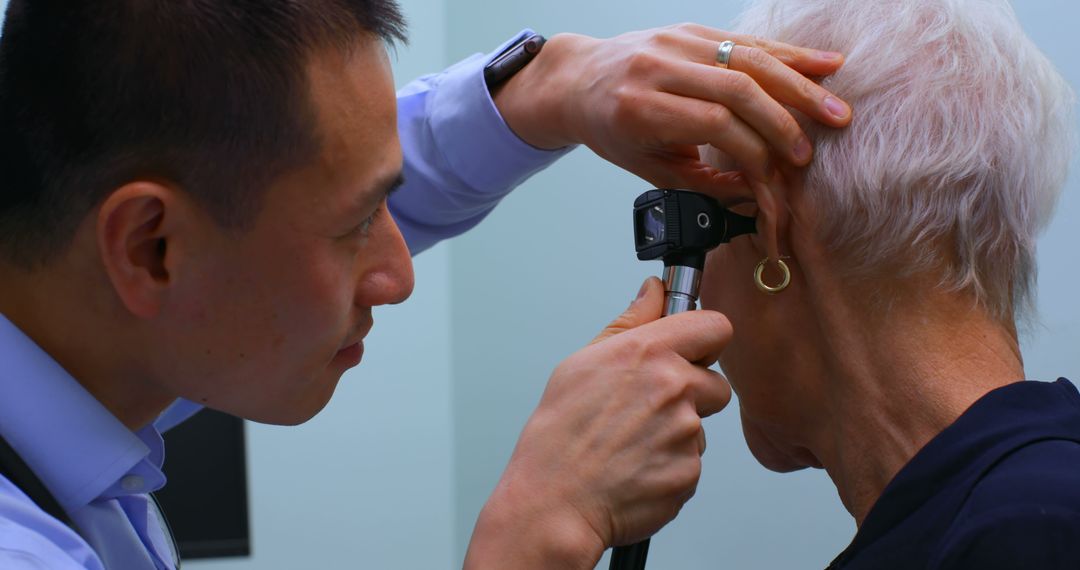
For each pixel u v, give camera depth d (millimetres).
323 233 728
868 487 782
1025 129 750
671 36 873
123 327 744
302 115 688
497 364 2207
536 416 815
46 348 755
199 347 750
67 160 681
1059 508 627
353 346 849
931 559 667
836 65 774
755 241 821
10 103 688
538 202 2098
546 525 771
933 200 736
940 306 752
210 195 691
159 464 886
